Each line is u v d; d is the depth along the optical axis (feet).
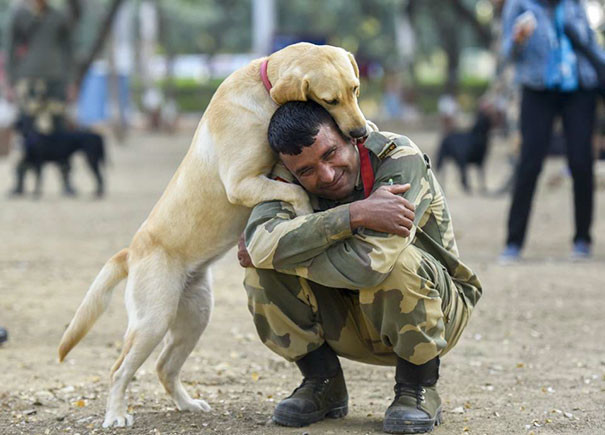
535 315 26.43
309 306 16.12
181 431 16.66
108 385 20.22
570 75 32.01
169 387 18.12
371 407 18.17
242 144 16.24
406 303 15.15
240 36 208.54
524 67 32.32
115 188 64.64
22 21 54.75
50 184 67.62
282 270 15.44
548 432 16.38
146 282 17.17
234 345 23.57
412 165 15.51
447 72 128.77
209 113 16.89
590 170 33.71
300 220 15.08
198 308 17.97
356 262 14.80
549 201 53.36
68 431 16.96
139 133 132.05
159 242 17.43
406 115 142.92
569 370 20.99
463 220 46.37
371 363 17.13
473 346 23.30
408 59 149.28
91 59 83.30
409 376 16.08
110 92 112.47
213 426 16.90
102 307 17.75
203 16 187.32
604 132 47.85
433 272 15.46
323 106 15.62
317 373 16.83
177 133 131.85
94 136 58.23
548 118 32.94
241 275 33.01
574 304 27.68
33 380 20.59
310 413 16.65
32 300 28.94
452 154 59.72
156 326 17.07
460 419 17.17
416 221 15.37
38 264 35.06
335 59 15.76
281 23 198.70
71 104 58.65
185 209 17.20
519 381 20.10
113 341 24.22
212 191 16.87
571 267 33.19
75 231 43.60
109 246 39.40
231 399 18.97
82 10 69.21
